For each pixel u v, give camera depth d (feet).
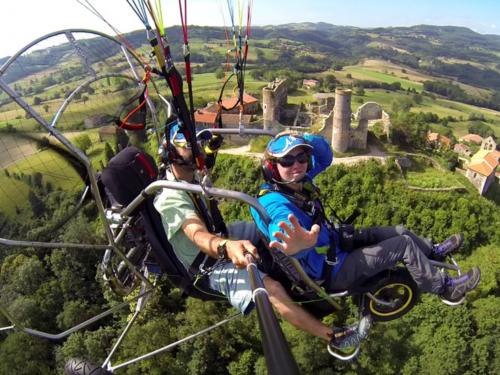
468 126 383.86
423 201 141.90
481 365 77.10
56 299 98.68
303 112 217.97
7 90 11.35
